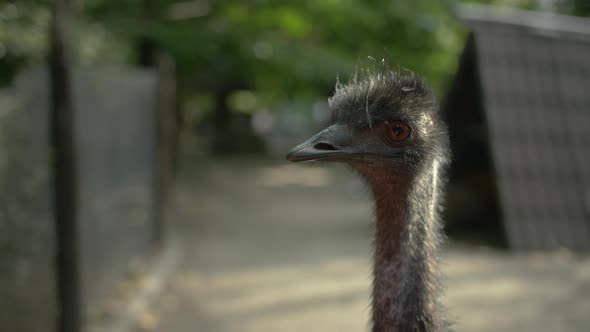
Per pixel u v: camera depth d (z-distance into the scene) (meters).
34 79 2.29
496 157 4.54
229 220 5.79
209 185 8.32
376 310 1.73
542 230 4.41
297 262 4.18
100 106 2.99
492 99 4.65
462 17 4.89
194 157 11.84
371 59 1.85
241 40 4.50
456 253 4.35
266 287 3.58
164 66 4.26
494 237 4.79
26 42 2.26
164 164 4.25
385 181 1.77
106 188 3.08
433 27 5.05
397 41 5.18
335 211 6.36
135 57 4.88
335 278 3.76
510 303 3.21
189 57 4.36
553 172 4.57
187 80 6.23
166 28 4.27
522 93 4.72
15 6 2.18
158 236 4.20
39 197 2.31
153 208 4.14
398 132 1.76
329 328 2.91
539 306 3.16
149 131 4.02
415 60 5.27
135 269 3.59
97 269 2.89
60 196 2.21
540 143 4.64
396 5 4.86
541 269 3.89
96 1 4.14
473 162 5.13
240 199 7.21
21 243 2.24
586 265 3.99
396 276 1.73
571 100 4.80
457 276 3.74
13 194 2.21
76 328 2.26
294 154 1.76
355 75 1.84
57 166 2.21
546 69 4.85
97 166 2.93
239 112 13.43
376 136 1.77
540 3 7.15
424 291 1.71
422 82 1.79
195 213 6.09
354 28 4.96
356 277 3.78
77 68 2.66
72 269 2.24
